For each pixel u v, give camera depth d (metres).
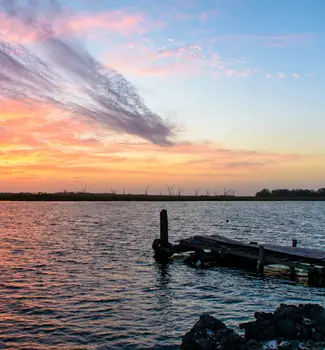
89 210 150.00
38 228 66.50
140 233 57.09
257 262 31.16
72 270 28.45
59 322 17.19
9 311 18.61
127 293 22.22
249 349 13.32
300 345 13.73
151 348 14.58
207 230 64.81
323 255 28.03
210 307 19.86
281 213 131.00
